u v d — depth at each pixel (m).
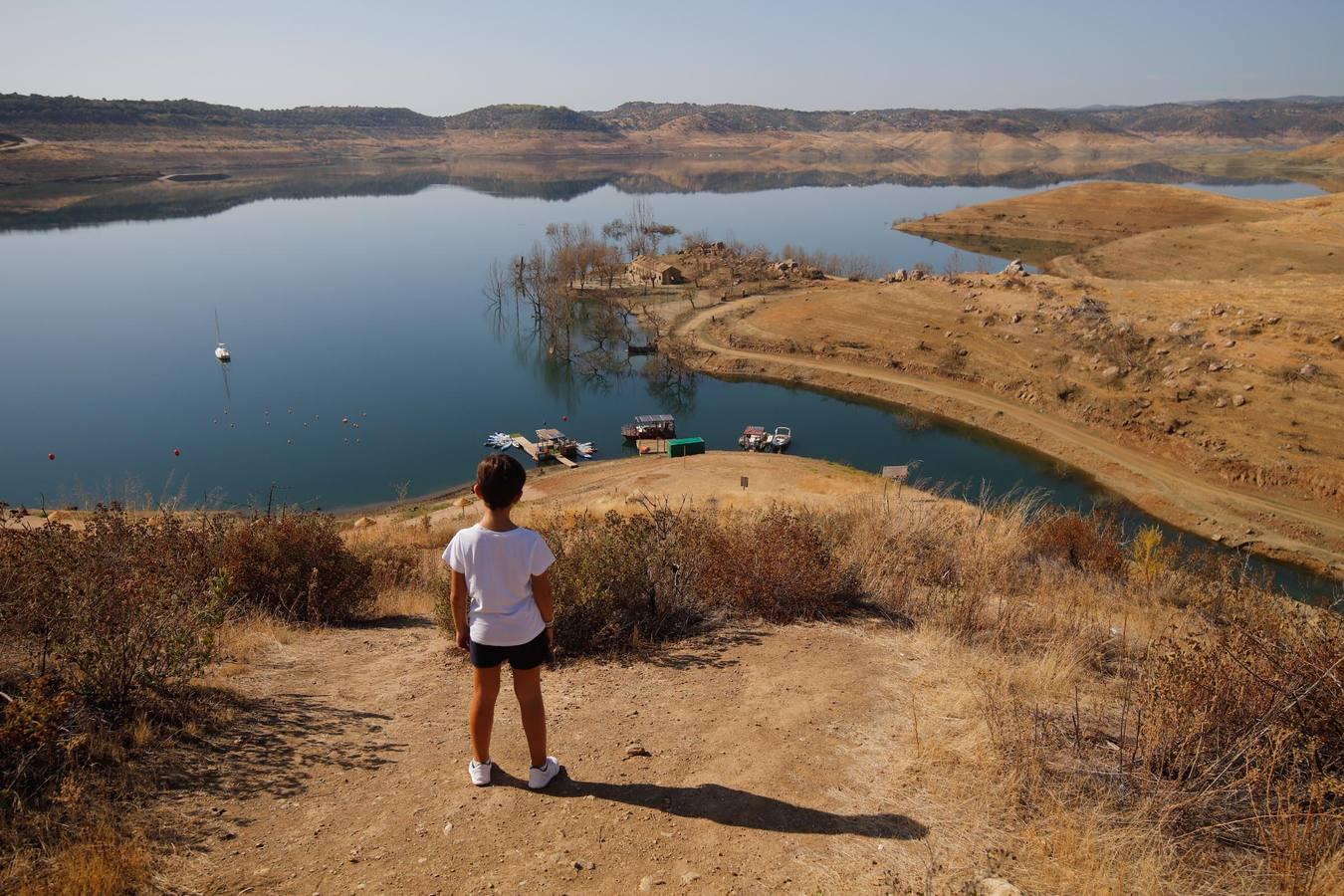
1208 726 4.16
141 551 8.20
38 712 4.03
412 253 156.75
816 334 81.62
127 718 4.65
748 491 39.47
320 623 8.50
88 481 53.00
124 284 126.81
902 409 67.06
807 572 7.70
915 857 3.57
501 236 178.38
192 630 5.51
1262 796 3.79
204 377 79.44
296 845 3.73
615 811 4.03
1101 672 6.09
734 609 7.68
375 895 3.36
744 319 89.81
